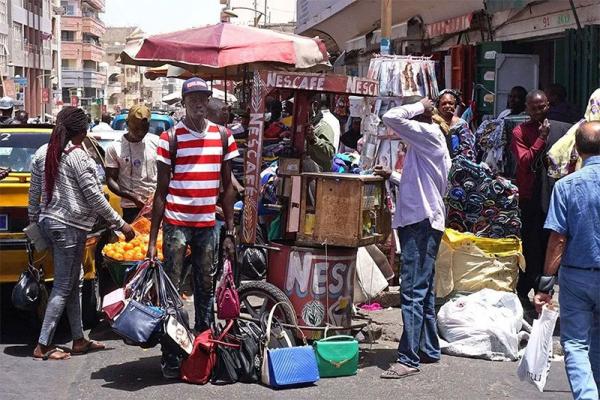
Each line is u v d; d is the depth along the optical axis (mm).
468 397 5926
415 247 6379
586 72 10250
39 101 65188
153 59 9391
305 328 6512
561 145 7277
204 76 14203
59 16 77312
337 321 6648
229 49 9250
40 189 6762
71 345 7324
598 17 10281
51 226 6676
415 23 16344
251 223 6793
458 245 7391
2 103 12750
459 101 9047
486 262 7352
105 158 8484
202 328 6566
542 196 7918
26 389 6062
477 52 13320
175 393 5941
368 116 9219
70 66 99125
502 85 12594
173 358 6219
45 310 7020
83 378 6324
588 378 4891
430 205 6363
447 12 14742
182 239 6320
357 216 6426
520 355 6848
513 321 6957
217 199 6883
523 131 7992
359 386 6133
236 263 6566
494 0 11219
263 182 8172
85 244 6879
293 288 6570
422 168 6371
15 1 55281
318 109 9125
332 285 6586
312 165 7215
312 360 6152
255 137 6766
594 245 4961
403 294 6430
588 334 5059
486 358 6816
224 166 6500
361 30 19188
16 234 7188
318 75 6684
